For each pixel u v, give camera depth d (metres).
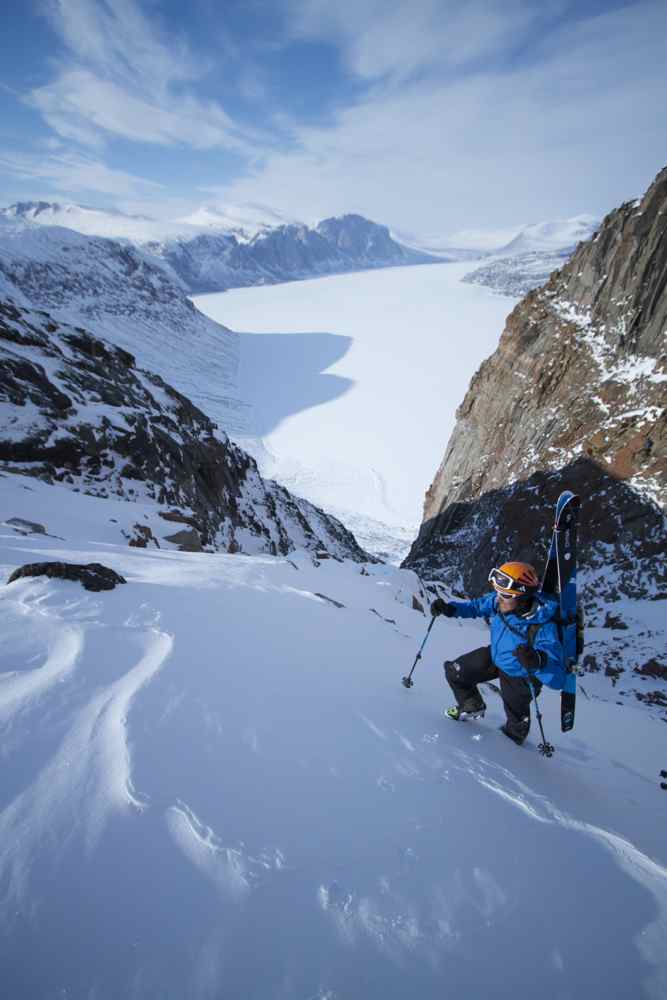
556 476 31.98
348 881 1.98
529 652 3.52
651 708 15.14
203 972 1.54
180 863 1.90
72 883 1.73
